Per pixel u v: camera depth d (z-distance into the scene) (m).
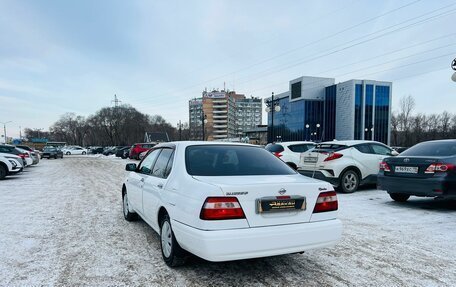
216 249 2.63
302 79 66.12
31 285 2.95
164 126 104.06
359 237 4.51
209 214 2.70
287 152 10.31
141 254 3.82
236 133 123.31
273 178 3.22
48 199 7.79
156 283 3.03
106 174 15.25
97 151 65.12
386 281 3.08
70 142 121.69
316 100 67.00
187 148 3.73
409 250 3.97
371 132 60.72
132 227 5.07
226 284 3.02
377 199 7.48
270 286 2.98
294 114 69.62
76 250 3.95
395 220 5.47
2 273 3.21
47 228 4.99
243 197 2.79
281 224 2.91
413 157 6.24
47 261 3.57
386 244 4.20
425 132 78.81
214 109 107.62
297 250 2.93
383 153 9.03
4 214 6.03
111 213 6.16
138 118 94.62
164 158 4.11
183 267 3.42
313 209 3.08
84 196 8.28
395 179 6.46
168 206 3.32
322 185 3.21
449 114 78.00
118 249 3.99
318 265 3.50
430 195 5.85
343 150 8.35
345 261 3.61
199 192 2.85
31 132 135.00
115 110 91.50
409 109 78.12
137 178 4.83
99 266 3.43
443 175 5.71
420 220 5.47
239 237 2.69
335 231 3.12
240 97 132.50
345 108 61.12
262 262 3.59
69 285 2.96
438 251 3.94
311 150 8.99
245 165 3.59
